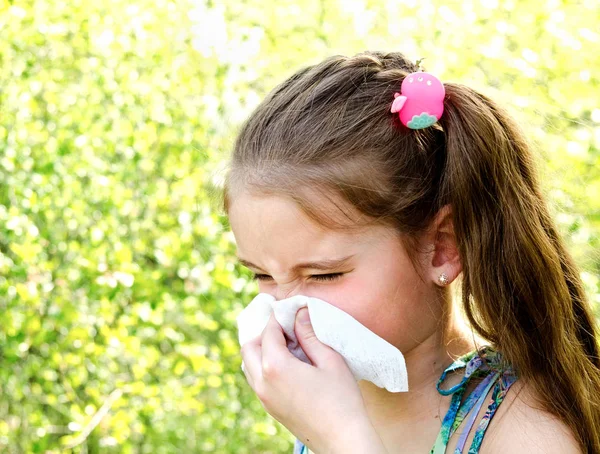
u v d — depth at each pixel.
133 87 4.12
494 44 4.41
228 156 1.63
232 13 4.79
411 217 1.33
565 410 1.32
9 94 3.94
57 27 4.12
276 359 1.33
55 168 3.86
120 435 3.79
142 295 3.85
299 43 4.68
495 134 1.39
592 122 4.17
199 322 3.84
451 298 1.44
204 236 4.00
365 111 1.36
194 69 4.41
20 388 3.83
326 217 1.28
